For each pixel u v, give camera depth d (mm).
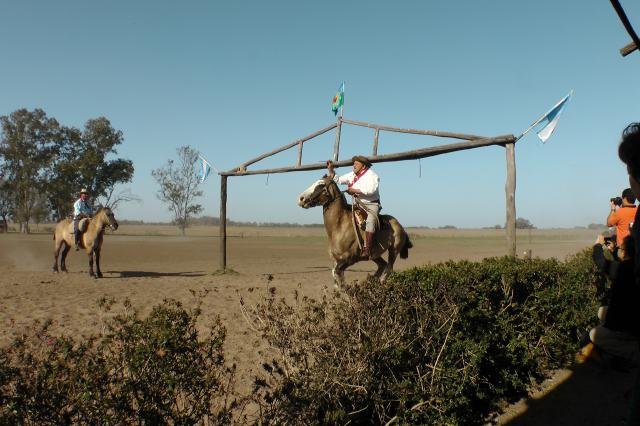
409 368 4098
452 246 39719
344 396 3527
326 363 3457
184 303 9094
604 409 4883
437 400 4023
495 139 7895
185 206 62812
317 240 50031
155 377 2479
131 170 66875
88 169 62438
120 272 16219
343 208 8445
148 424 2391
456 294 4492
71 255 24078
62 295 10141
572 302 6258
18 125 63219
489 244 43438
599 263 3967
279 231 93188
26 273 15180
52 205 66375
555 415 4805
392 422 3809
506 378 5152
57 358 2447
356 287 3943
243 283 12625
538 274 5961
